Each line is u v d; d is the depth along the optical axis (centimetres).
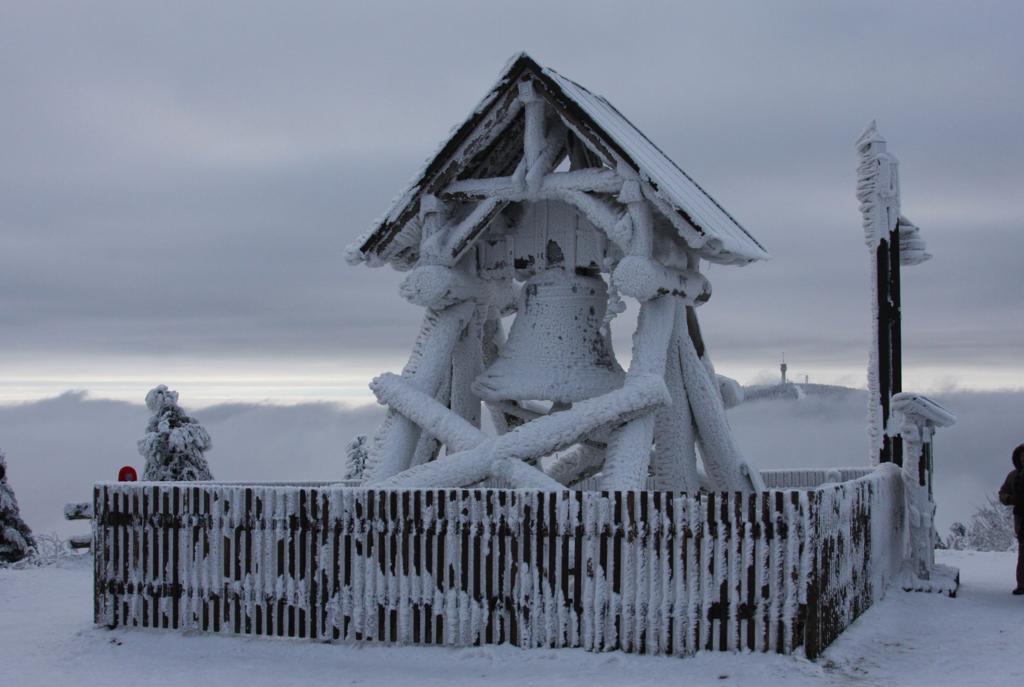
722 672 1104
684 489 1480
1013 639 1305
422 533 1234
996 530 3397
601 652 1168
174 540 1327
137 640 1301
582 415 1359
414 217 1523
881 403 1902
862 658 1195
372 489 1255
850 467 2083
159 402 3228
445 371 1555
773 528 1138
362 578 1255
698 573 1153
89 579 1912
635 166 1376
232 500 1305
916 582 1664
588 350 1519
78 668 1203
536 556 1195
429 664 1176
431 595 1228
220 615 1305
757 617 1138
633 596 1167
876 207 1905
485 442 1378
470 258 1556
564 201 1470
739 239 1459
